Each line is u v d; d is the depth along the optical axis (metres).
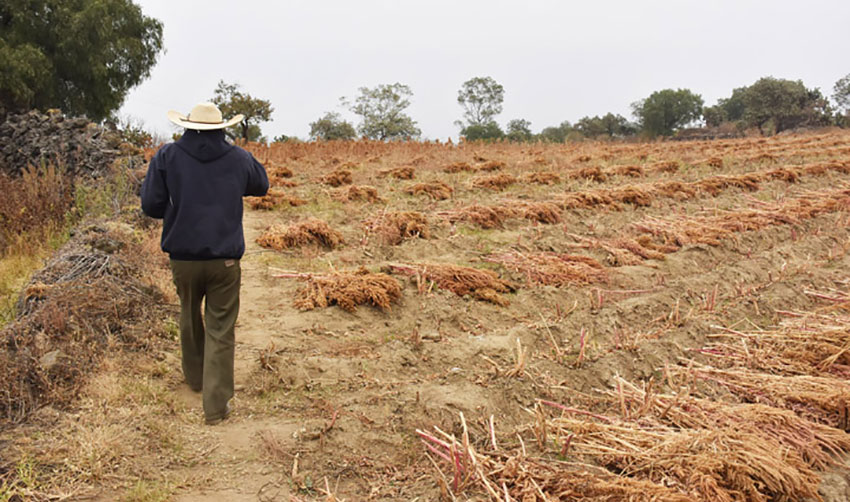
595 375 4.93
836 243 9.97
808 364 5.31
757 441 3.72
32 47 27.97
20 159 18.23
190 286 4.17
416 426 4.05
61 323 4.84
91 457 3.51
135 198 11.37
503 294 7.06
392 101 67.44
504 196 12.77
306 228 8.93
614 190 12.87
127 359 4.86
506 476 3.49
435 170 16.39
